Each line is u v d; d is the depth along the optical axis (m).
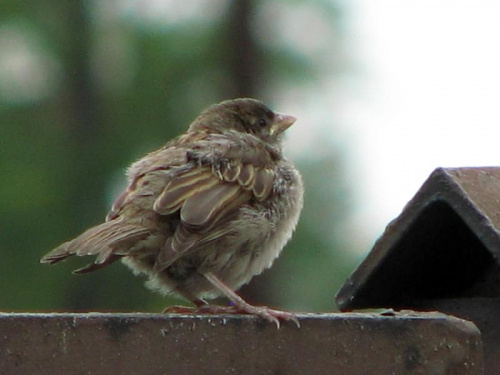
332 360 7.72
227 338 7.68
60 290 20.25
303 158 18.45
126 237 9.34
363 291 9.57
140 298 20.14
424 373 7.74
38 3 21.17
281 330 7.72
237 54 20.41
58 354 7.57
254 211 9.94
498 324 9.24
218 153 10.05
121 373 7.59
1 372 7.55
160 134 20.64
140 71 20.80
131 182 9.95
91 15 21.22
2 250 20.31
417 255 9.44
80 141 20.94
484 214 8.72
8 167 20.64
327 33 19.34
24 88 21.12
